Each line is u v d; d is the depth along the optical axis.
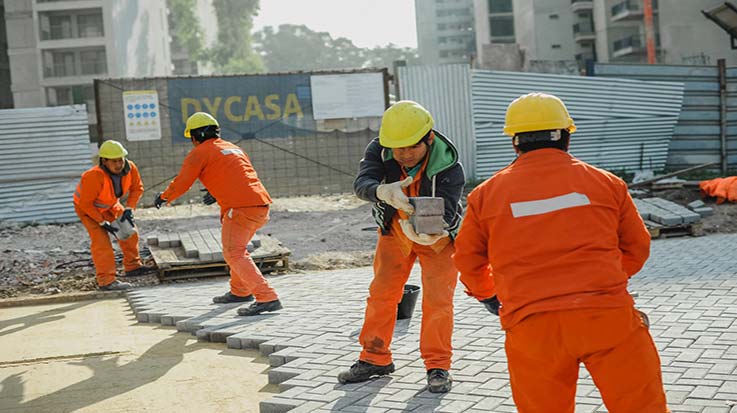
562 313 2.92
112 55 52.56
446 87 17.44
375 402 4.56
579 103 18.31
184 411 4.93
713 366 4.80
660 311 6.33
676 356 5.06
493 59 27.22
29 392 5.54
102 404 5.16
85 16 52.47
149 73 61.44
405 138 4.34
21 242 12.59
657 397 2.96
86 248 11.95
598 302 2.89
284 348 6.04
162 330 7.31
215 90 15.64
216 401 5.09
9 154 14.82
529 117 3.23
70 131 15.07
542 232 3.03
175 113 15.48
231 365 5.93
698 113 19.33
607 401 3.01
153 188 15.47
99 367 6.10
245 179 7.22
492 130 17.67
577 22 60.41
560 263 2.99
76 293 9.31
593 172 3.16
